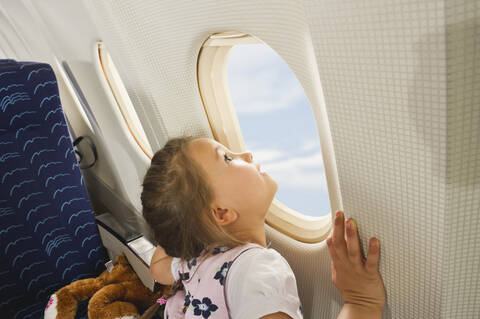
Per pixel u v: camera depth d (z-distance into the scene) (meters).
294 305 0.85
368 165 0.76
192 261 1.02
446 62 0.54
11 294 1.54
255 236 1.03
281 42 0.83
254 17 0.83
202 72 1.18
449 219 0.68
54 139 1.49
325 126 0.92
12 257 1.51
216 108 1.29
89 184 2.67
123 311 1.48
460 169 0.62
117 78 1.72
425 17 0.53
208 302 0.92
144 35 1.17
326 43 0.68
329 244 0.97
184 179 0.94
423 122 0.62
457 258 0.73
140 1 1.07
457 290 0.77
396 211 0.77
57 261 1.59
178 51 1.13
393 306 0.94
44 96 1.42
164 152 0.99
